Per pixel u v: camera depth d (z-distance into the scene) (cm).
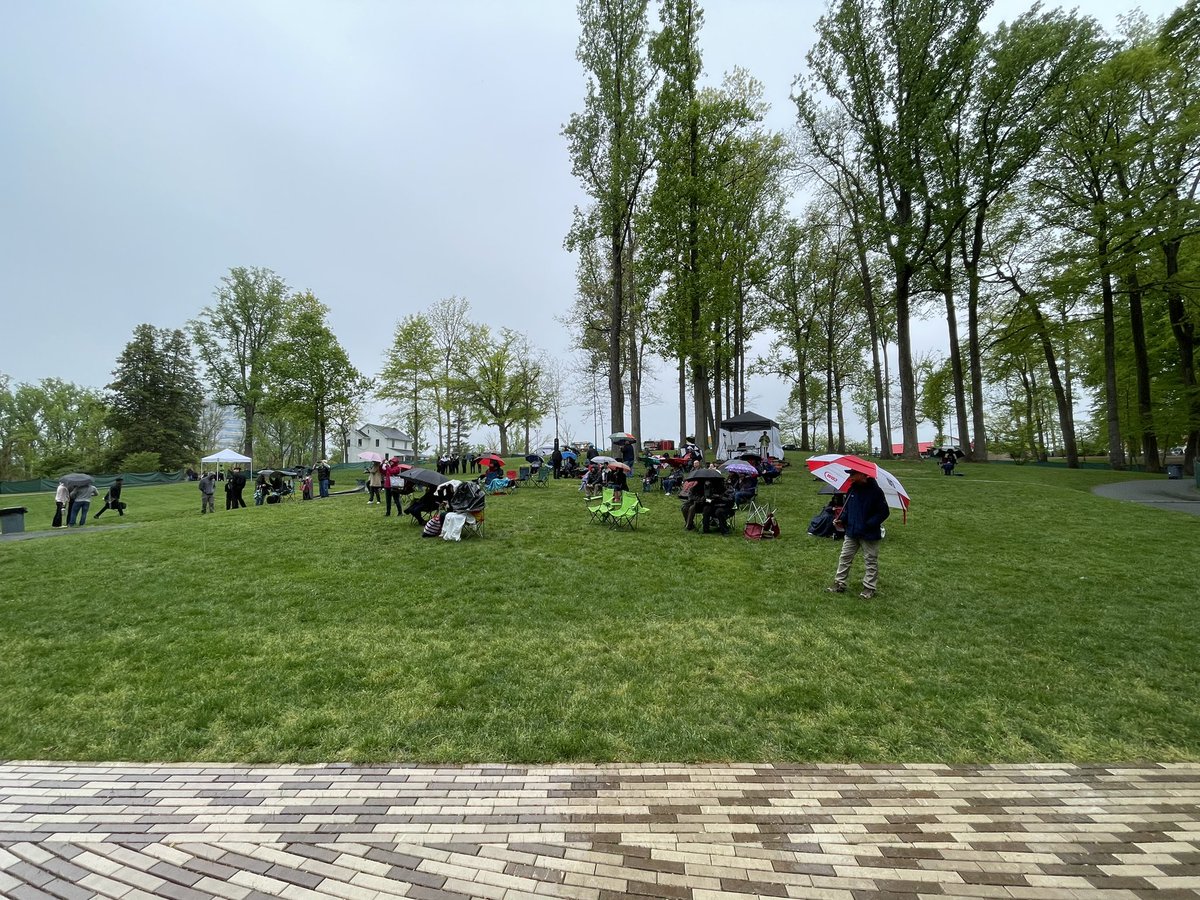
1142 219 1986
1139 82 2105
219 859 251
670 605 652
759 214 2888
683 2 2108
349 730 369
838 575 708
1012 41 2241
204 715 387
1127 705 417
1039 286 2559
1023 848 263
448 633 559
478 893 231
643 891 234
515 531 1105
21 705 403
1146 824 282
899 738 368
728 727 379
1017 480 1919
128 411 4809
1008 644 536
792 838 269
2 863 248
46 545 1006
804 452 3716
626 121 2220
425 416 4825
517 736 363
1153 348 2856
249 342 4400
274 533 1109
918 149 2389
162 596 681
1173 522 1148
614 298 2339
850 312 3588
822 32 2427
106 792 302
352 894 230
